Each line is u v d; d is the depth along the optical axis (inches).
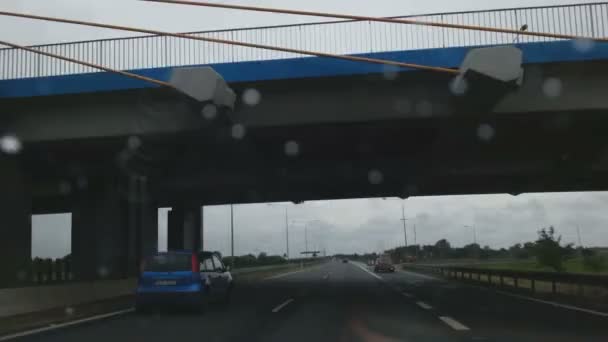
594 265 1541.6
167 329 469.7
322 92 735.7
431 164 1033.5
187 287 586.9
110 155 934.4
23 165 947.3
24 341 402.9
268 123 751.1
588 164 992.9
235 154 986.1
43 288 634.8
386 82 723.4
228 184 1122.0
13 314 569.6
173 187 1142.3
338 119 737.0
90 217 1067.3
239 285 1220.5
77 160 960.3
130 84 730.8
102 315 586.9
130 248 1120.8
